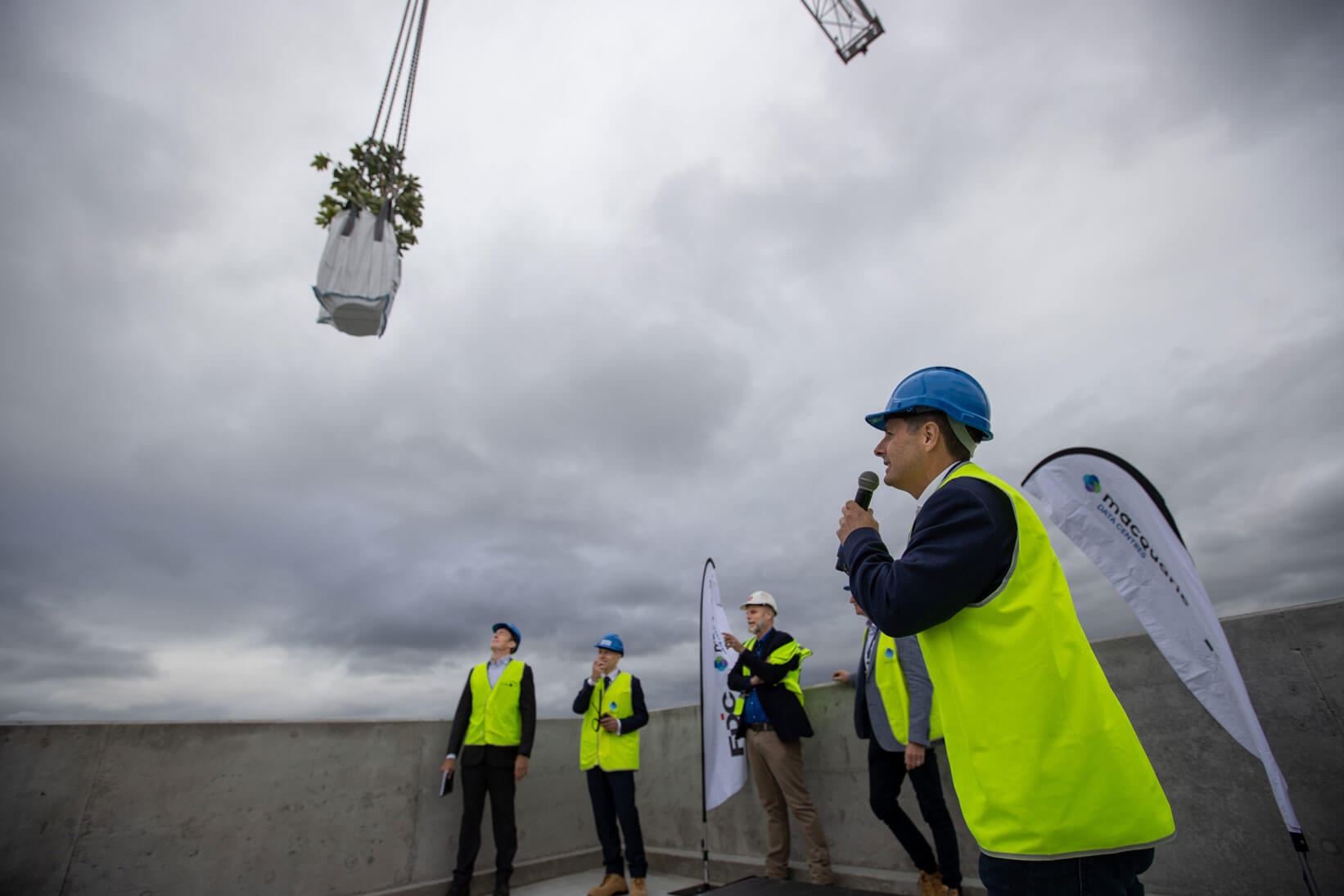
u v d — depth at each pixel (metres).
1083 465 2.75
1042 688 0.89
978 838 0.92
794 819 4.14
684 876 4.61
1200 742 2.76
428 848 4.35
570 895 4.33
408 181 2.67
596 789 4.29
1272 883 2.51
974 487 1.00
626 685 4.46
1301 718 2.54
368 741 4.31
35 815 3.21
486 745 4.22
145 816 3.47
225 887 3.58
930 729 2.85
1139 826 0.84
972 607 0.96
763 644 3.96
